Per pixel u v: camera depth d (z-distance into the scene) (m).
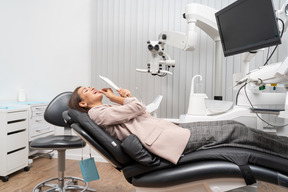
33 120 2.45
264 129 1.54
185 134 1.11
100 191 1.87
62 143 1.67
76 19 2.73
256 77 1.27
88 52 2.71
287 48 2.12
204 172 0.97
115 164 1.15
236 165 0.96
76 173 2.26
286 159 0.97
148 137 1.10
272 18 1.15
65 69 2.79
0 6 2.85
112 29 2.57
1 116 2.05
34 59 2.87
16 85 2.91
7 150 2.06
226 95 2.32
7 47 2.88
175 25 2.41
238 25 1.41
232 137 1.09
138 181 1.06
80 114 1.28
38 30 2.84
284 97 1.50
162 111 2.47
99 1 2.59
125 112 1.19
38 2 2.83
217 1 2.29
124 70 2.56
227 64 2.31
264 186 1.96
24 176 2.18
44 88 2.86
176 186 1.03
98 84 2.63
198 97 1.69
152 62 2.01
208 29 1.96
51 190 1.76
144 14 2.48
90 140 1.13
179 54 2.42
